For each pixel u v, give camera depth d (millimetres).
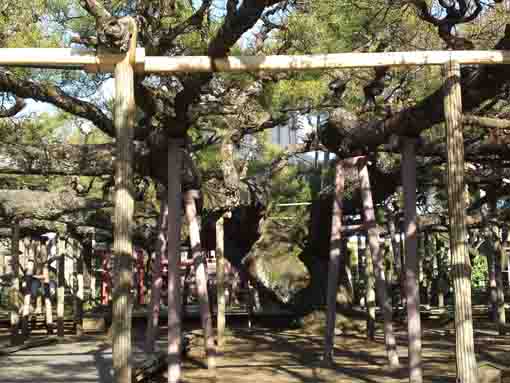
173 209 8242
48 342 12445
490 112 10461
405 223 8117
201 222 12266
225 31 6301
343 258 15578
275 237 16844
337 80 11906
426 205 17078
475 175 12250
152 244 15328
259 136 17547
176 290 8055
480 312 17531
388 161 11352
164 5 8602
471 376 6156
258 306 17531
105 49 6176
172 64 6512
